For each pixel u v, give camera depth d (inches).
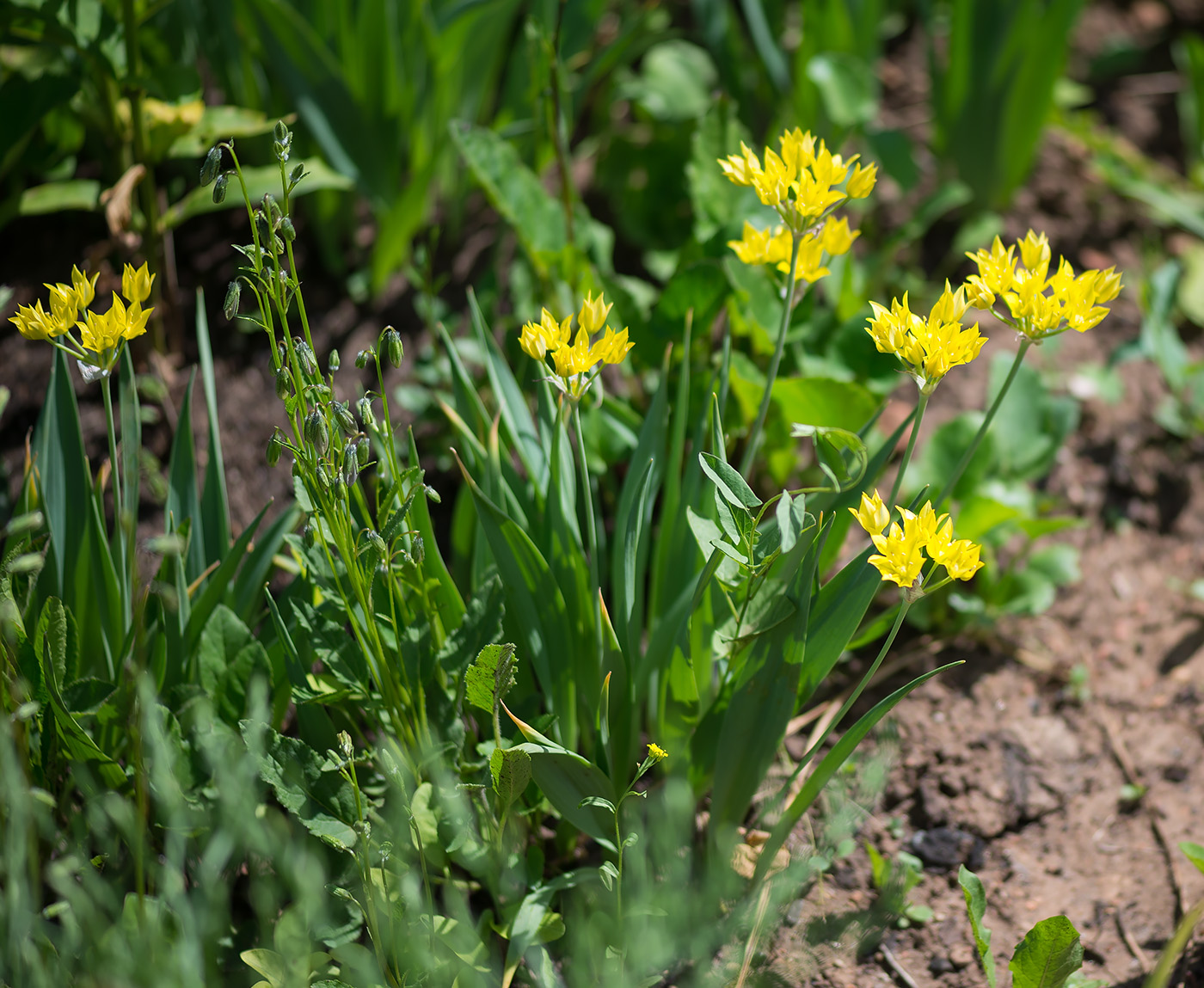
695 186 62.9
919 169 80.0
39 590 56.7
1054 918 53.2
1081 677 61.8
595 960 54.5
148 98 62.7
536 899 54.4
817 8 72.6
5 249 66.6
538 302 64.6
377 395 52.9
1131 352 67.2
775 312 61.4
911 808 59.2
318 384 52.7
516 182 62.6
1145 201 82.0
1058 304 51.9
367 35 64.2
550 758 53.7
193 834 54.8
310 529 54.9
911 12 96.7
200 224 68.4
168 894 51.7
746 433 62.5
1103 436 68.5
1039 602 62.3
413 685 55.0
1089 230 80.8
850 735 53.2
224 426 64.5
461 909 54.2
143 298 53.1
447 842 54.7
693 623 56.1
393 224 65.3
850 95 70.6
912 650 62.4
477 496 54.2
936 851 58.5
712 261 60.7
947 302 52.4
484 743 54.2
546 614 55.4
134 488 55.7
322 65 64.2
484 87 69.6
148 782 54.2
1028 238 52.7
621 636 55.4
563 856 57.5
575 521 55.4
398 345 52.1
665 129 74.3
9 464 63.2
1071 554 63.1
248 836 52.7
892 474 66.0
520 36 71.1
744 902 55.1
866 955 56.7
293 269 52.2
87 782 53.6
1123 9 100.9
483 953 54.6
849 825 54.6
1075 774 60.2
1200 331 76.2
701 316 61.1
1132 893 57.9
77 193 63.2
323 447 51.8
